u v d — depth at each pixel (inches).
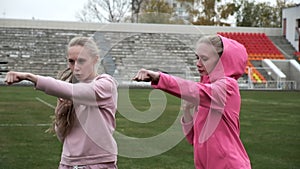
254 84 1053.2
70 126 120.3
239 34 1288.1
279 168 244.7
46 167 235.5
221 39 116.0
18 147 289.7
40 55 1130.7
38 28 1178.6
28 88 835.4
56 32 1179.3
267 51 1237.7
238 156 114.9
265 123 446.9
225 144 114.5
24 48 1136.8
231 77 115.6
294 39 1267.2
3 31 1162.0
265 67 1127.0
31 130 361.1
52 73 1107.9
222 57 114.3
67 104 118.3
